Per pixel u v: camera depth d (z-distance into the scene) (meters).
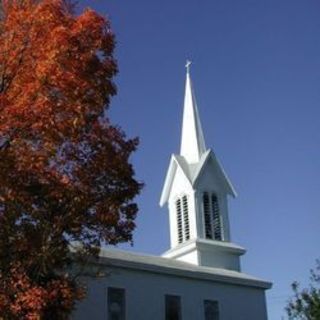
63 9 21.16
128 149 21.25
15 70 19.86
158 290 44.53
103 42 20.83
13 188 19.12
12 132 18.95
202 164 61.06
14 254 19.59
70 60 19.88
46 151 19.27
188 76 67.69
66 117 19.42
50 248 19.88
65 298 19.92
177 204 61.28
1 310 18.62
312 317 35.16
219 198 61.31
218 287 48.88
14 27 20.20
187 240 58.81
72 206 19.89
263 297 51.47
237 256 58.75
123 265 42.50
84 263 21.80
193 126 64.12
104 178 20.52
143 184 21.52
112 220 20.39
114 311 41.62
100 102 20.28
